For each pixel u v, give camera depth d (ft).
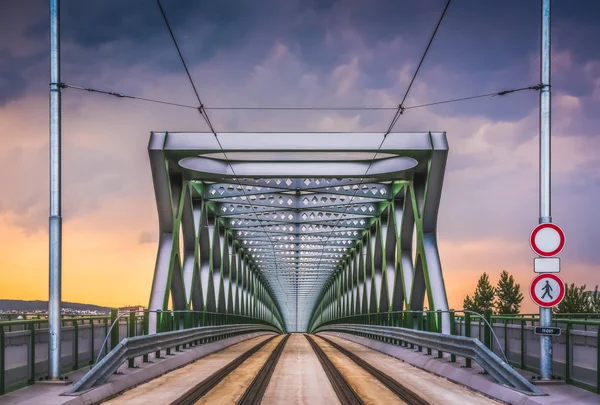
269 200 122.52
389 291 121.39
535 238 40.34
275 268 244.63
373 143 83.66
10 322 35.81
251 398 39.58
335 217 138.41
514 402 35.70
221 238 147.64
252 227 152.97
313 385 46.83
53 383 39.24
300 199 123.44
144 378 47.29
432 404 36.50
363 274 152.05
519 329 46.85
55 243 42.24
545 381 38.68
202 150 83.46
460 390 43.04
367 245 148.25
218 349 92.22
